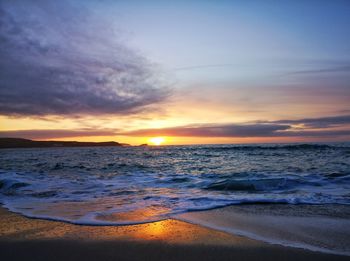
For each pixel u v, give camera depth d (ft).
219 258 10.85
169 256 11.07
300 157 74.23
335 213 17.56
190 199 22.44
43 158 107.24
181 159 85.76
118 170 52.70
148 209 19.10
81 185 31.83
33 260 10.82
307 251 11.47
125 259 10.84
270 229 14.46
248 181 29.99
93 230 14.46
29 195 25.58
